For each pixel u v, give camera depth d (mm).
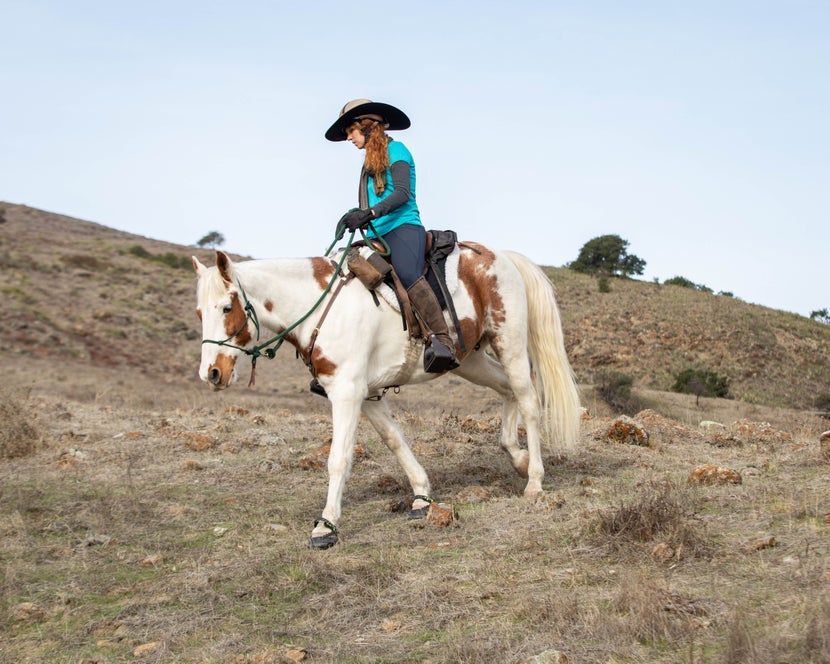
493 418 11094
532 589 4430
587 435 9438
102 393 24203
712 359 51438
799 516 5352
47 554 5656
